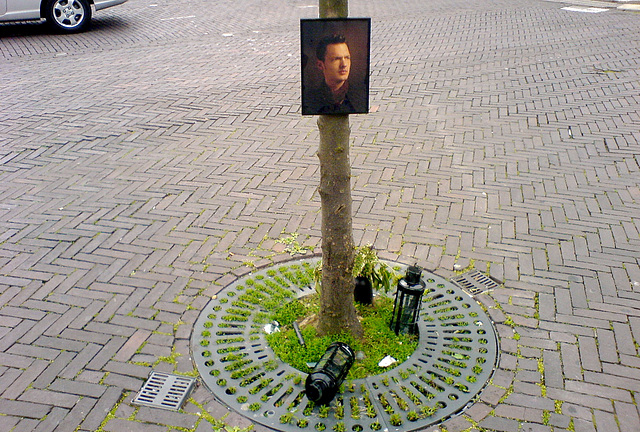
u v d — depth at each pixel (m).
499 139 7.11
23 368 3.51
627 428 3.08
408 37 12.73
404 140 7.14
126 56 11.27
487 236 5.00
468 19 14.64
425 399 3.28
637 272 4.45
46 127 7.61
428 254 4.74
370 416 3.17
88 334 3.81
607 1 16.83
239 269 4.55
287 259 4.69
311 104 3.10
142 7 16.81
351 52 3.01
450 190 5.85
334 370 3.19
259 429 3.09
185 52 11.57
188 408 3.22
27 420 3.13
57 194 5.81
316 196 5.77
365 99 3.13
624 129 7.32
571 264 4.57
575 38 12.34
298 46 11.93
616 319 3.94
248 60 10.95
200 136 7.35
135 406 3.24
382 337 3.79
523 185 5.93
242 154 6.80
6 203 5.61
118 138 7.28
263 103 8.56
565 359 3.58
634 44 11.64
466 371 3.49
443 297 4.19
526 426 3.10
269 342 3.73
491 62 10.62
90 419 3.14
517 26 13.70
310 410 3.21
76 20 13.25
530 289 4.27
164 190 5.90
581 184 5.91
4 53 11.45
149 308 4.08
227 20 14.80
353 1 17.69
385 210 5.47
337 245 3.48
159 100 8.71
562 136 7.16
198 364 3.55
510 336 3.79
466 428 3.09
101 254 4.75
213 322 3.94
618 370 3.48
